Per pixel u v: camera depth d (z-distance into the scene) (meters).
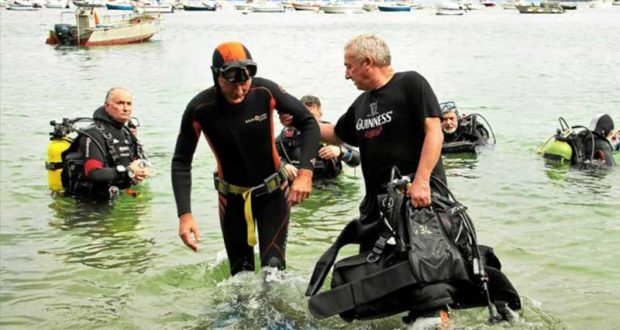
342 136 4.18
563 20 78.75
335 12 108.19
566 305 4.23
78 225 6.09
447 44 36.97
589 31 51.84
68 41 35.22
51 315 4.26
